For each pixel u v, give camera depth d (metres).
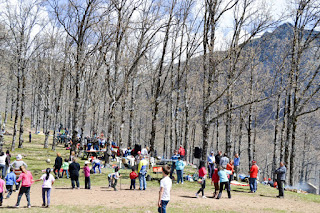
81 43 27.30
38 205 11.61
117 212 10.48
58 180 18.61
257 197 15.21
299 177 55.53
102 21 26.17
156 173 21.50
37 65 41.69
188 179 19.59
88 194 14.27
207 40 22.12
